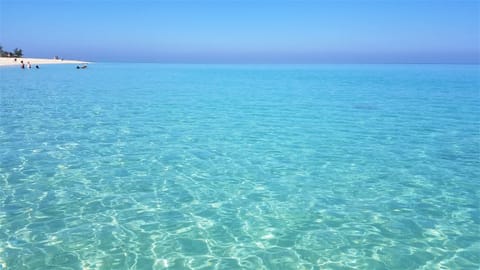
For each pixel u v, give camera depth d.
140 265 5.70
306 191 8.72
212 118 17.91
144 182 9.07
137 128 15.17
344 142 13.25
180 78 50.94
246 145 12.70
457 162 10.91
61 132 14.01
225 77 54.78
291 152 11.89
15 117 16.84
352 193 8.62
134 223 7.02
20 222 6.90
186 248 6.21
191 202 8.02
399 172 10.05
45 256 5.85
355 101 24.77
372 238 6.63
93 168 9.95
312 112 19.98
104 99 24.47
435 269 5.72
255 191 8.68
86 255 5.91
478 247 6.36
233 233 6.74
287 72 76.44
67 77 44.69
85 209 7.54
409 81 45.16
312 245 6.38
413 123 16.86
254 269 5.66
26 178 9.05
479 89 33.53
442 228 7.01
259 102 24.11
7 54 103.69
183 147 12.30
